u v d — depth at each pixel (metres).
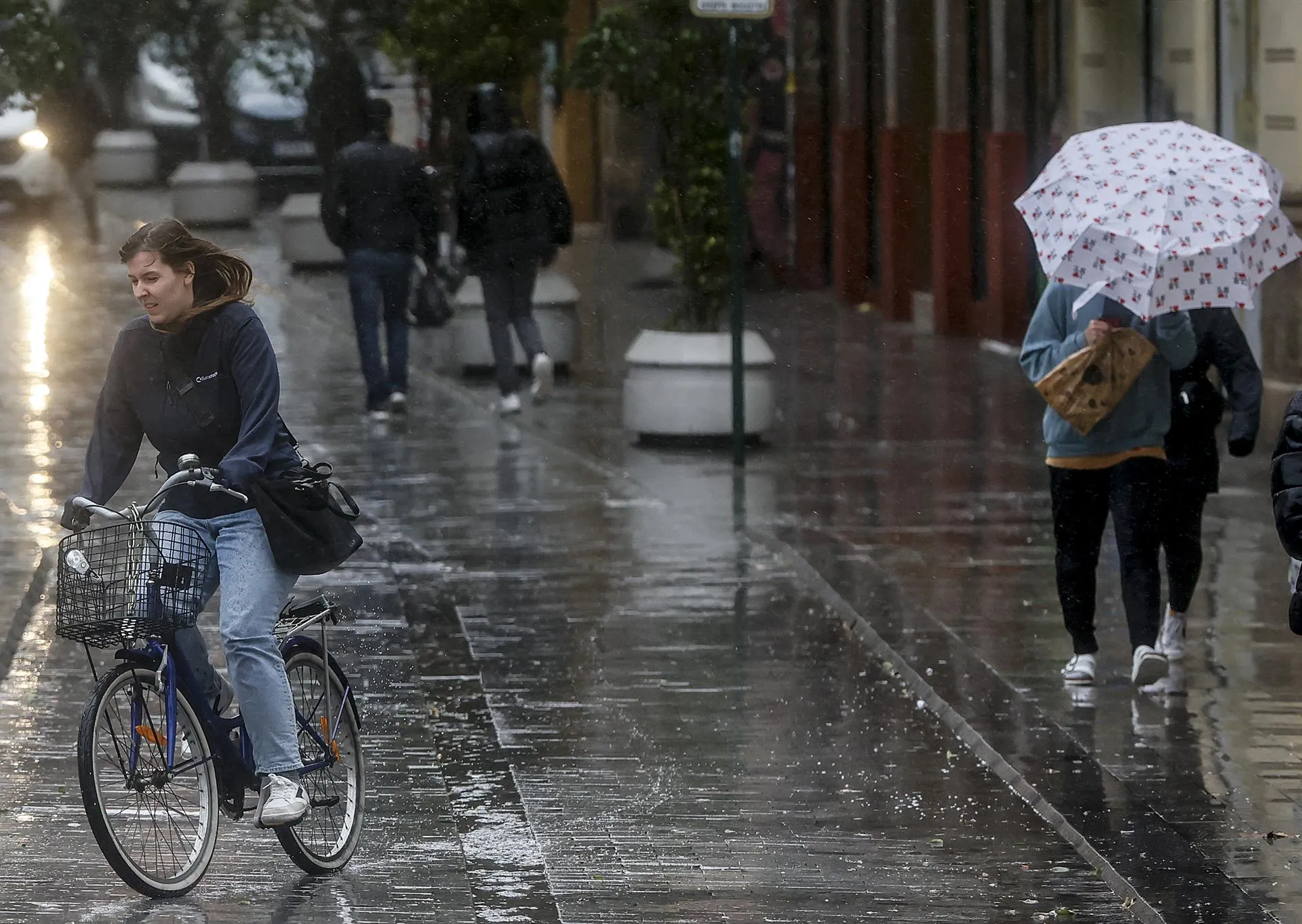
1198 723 20.77
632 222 77.69
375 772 19.55
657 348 39.50
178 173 79.88
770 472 36.88
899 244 60.19
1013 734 20.39
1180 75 42.50
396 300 42.66
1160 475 21.84
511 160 42.69
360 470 36.72
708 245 39.66
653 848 17.38
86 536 15.16
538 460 38.00
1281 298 36.41
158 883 15.54
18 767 19.30
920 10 59.50
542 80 60.44
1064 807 18.06
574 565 29.23
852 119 64.06
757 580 28.39
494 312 42.91
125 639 15.19
